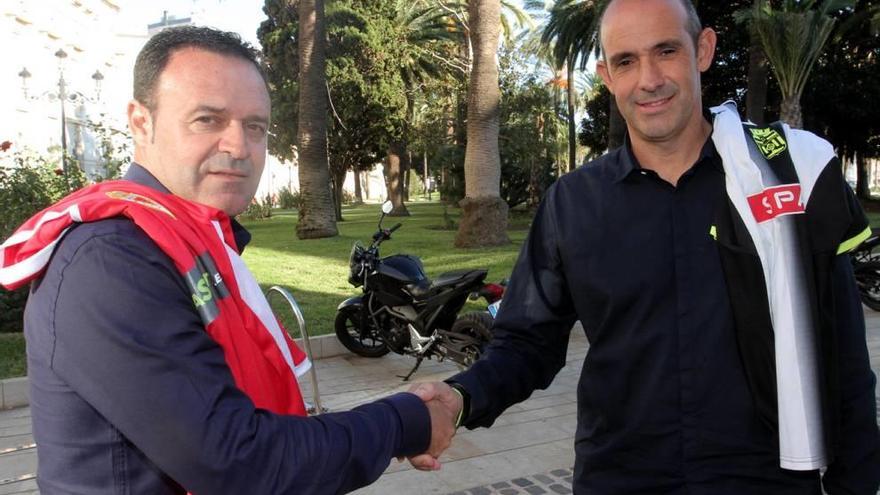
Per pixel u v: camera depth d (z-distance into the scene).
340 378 5.72
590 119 29.95
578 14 22.47
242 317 1.34
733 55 23.23
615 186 1.79
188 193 1.42
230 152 1.41
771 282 1.57
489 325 5.02
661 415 1.70
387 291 5.69
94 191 1.29
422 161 53.75
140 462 1.20
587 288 1.79
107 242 1.18
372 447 1.30
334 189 24.62
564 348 2.03
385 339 5.84
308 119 16.52
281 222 24.97
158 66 1.40
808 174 1.60
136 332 1.13
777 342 1.56
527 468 3.84
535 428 4.44
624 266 1.73
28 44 23.22
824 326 1.58
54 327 1.15
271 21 23.77
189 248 1.28
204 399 1.15
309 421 1.27
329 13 22.28
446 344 5.25
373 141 23.67
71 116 25.06
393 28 23.69
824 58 23.67
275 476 1.17
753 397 1.62
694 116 1.75
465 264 11.09
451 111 26.58
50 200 7.43
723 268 1.64
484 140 13.57
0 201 7.18
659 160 1.78
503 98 23.80
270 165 46.59
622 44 1.75
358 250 5.98
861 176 30.45
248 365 1.31
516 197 23.61
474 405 1.78
